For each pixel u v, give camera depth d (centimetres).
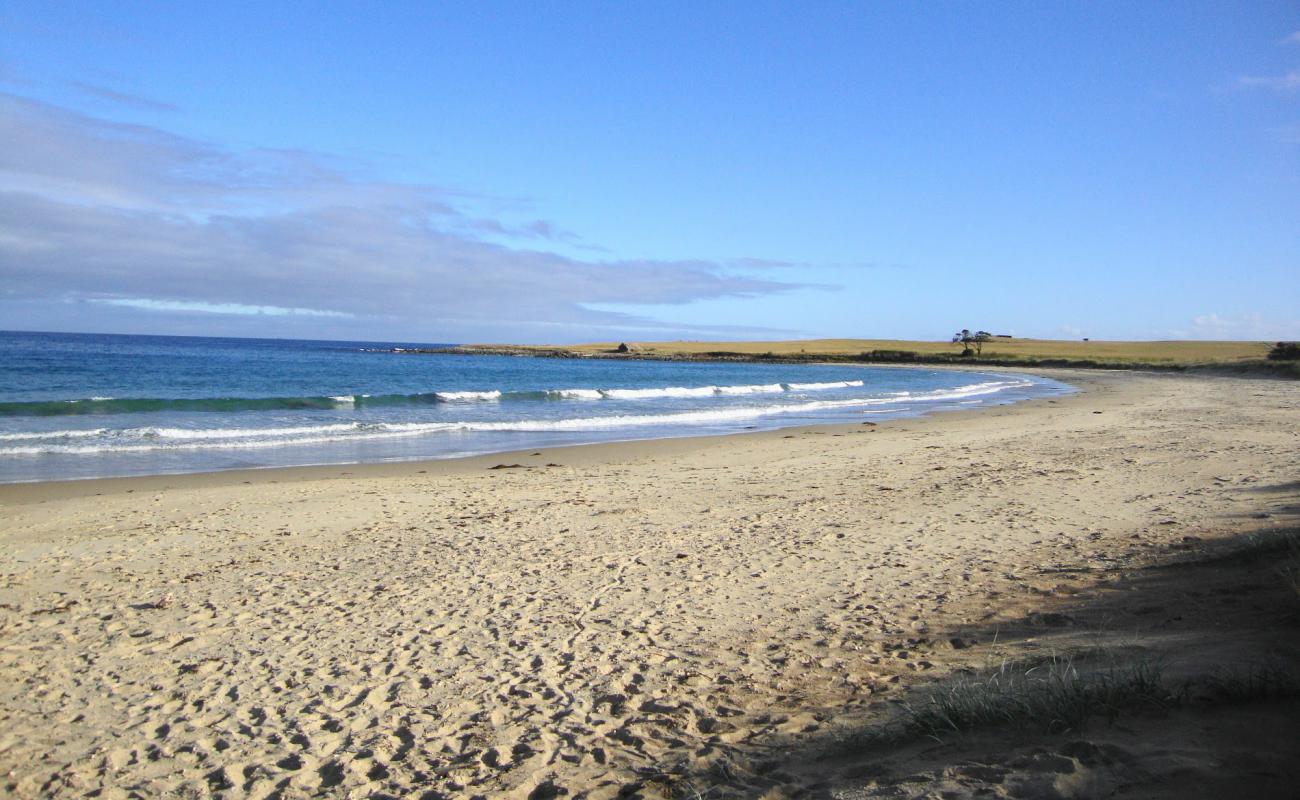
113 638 600
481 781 381
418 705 476
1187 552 709
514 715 459
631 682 500
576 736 427
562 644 574
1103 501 1050
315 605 676
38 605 682
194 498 1187
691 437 2100
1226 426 2100
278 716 465
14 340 10794
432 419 2522
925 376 6638
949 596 650
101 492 1241
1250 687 340
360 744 427
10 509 1101
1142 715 335
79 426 2070
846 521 984
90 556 852
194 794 381
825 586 702
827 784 328
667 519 1021
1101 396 3794
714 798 336
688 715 444
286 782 389
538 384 4834
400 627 618
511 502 1152
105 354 6638
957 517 986
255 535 948
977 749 332
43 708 480
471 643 581
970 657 493
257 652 569
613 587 716
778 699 458
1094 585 638
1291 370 4931
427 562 816
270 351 10556
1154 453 1530
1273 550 629
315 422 2339
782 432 2234
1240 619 479
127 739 439
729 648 555
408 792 374
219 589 727
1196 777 271
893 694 441
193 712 473
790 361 10656
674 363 10162
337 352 11406
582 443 1972
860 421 2616
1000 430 2194
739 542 883
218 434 1983
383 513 1076
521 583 733
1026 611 585
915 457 1614
